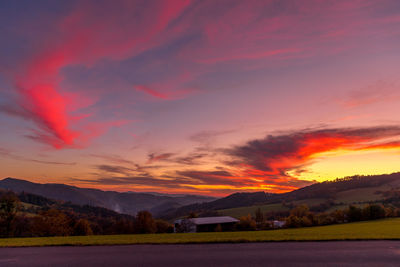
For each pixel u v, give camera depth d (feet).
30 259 50.90
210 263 46.32
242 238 74.28
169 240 72.69
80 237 93.25
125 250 59.11
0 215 193.88
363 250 56.70
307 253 53.93
